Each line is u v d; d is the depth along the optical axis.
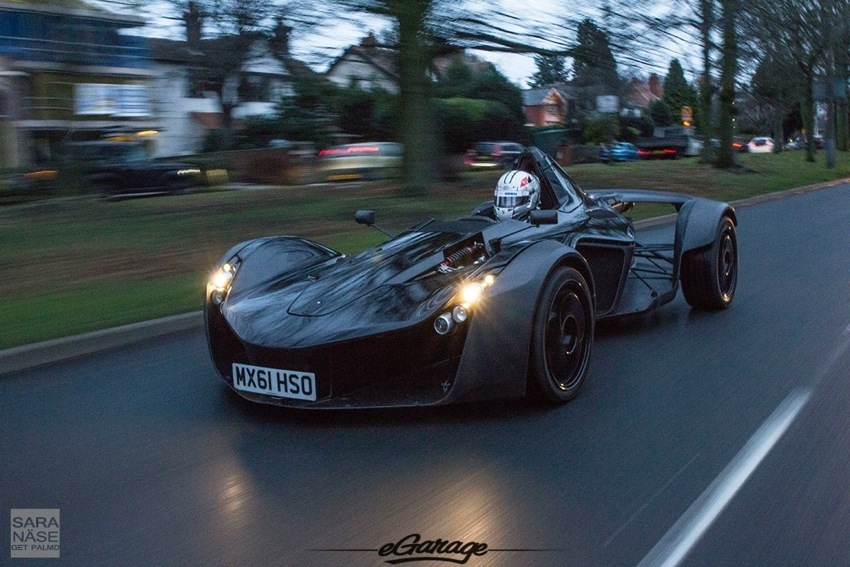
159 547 2.83
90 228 11.26
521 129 30.30
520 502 3.13
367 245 9.66
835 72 32.00
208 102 26.06
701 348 5.40
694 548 2.80
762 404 4.27
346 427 3.91
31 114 18.91
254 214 12.46
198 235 10.60
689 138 37.62
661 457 3.56
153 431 3.92
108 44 15.41
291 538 2.88
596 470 3.42
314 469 3.45
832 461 3.52
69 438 3.85
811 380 4.68
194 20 12.13
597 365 5.00
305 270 4.70
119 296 6.88
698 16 14.71
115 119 20.30
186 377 4.80
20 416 4.18
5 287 7.52
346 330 3.81
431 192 14.87
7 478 3.42
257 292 4.45
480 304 3.79
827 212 15.51
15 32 15.03
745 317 6.33
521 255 4.05
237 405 4.26
